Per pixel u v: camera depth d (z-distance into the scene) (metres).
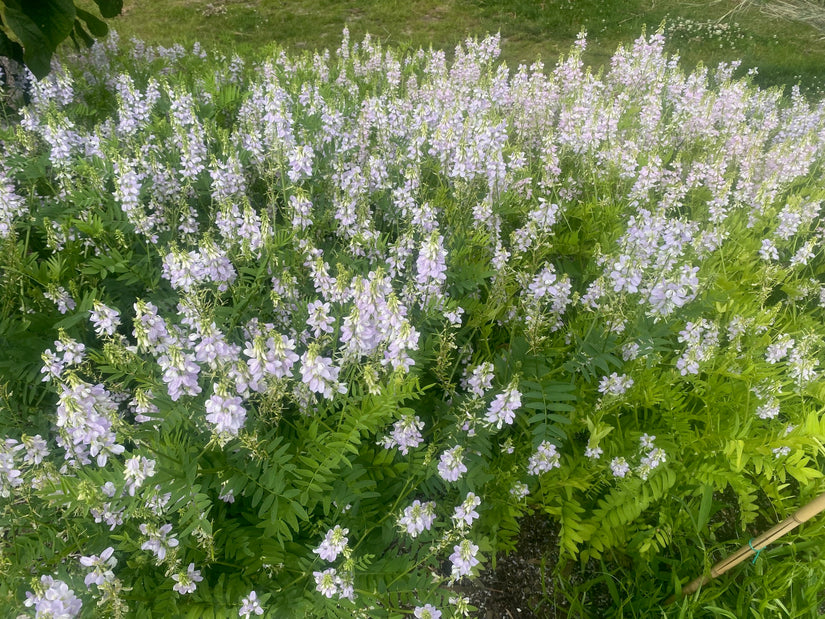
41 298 3.23
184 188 3.89
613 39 12.09
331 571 2.32
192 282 2.75
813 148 5.50
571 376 3.47
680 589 3.11
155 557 2.46
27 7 4.63
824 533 3.33
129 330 3.40
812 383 3.84
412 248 3.53
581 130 5.07
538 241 3.69
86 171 3.83
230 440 2.53
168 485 2.22
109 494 2.31
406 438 2.71
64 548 2.37
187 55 7.36
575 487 3.46
